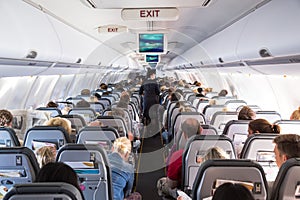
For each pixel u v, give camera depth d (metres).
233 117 5.99
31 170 2.78
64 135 4.00
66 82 12.00
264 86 9.60
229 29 7.30
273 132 3.99
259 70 6.90
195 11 6.52
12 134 4.00
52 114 6.62
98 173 3.01
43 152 3.43
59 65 7.78
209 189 2.40
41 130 3.98
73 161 2.97
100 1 4.64
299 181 2.32
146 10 5.36
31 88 8.69
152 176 5.93
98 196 3.10
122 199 3.46
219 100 8.62
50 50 6.27
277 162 2.94
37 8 5.30
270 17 4.76
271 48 4.94
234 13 6.18
